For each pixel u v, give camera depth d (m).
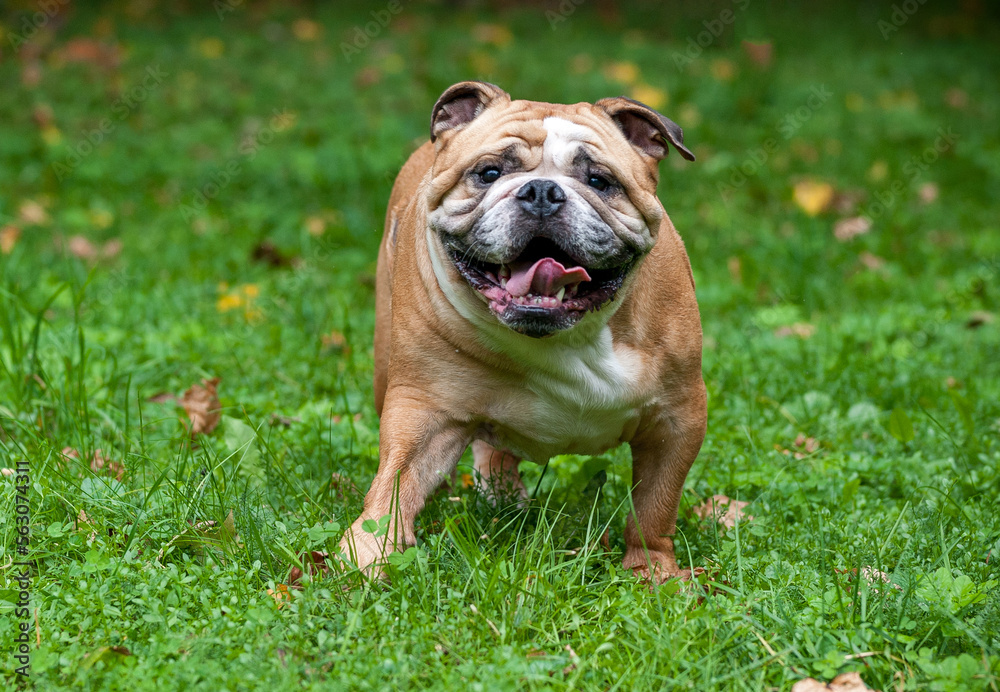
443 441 5.52
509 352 5.33
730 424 7.62
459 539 5.03
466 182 5.30
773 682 4.34
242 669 4.19
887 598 4.84
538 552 5.18
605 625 4.62
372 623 4.58
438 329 5.37
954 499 6.25
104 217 13.26
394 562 4.87
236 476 5.77
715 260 12.13
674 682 4.16
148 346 8.71
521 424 5.55
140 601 4.64
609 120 5.56
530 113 5.42
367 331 9.61
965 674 4.18
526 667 4.20
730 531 5.73
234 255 11.92
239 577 4.87
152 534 5.31
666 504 5.70
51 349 8.20
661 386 5.63
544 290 4.96
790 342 9.45
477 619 4.59
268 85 18.81
